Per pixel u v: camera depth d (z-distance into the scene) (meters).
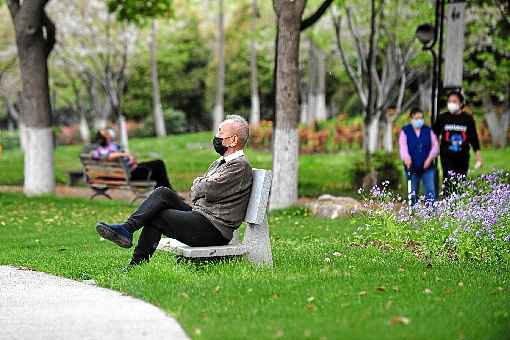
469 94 37.38
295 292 7.52
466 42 32.25
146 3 23.75
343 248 11.09
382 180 21.28
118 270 9.05
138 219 8.70
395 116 32.88
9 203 19.03
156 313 6.97
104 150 20.30
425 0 27.72
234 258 9.07
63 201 19.59
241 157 8.96
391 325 6.17
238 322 6.38
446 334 5.89
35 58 20.61
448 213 10.55
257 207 8.84
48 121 20.97
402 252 10.55
